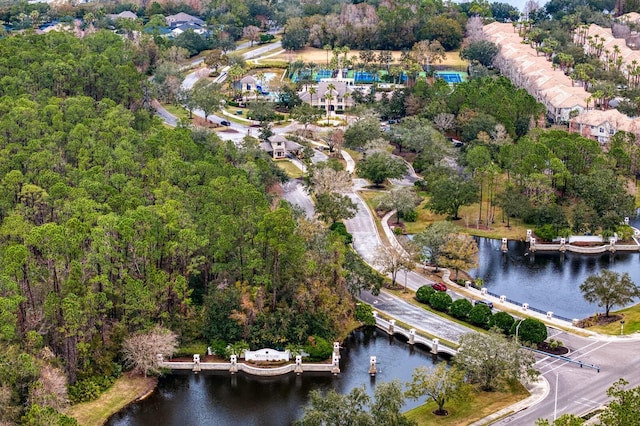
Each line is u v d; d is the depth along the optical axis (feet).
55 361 647.56
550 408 624.18
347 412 565.12
